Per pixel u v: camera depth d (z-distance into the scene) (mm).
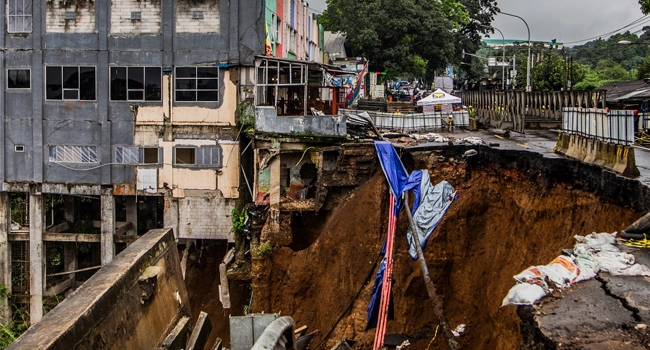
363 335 18859
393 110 38656
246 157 28484
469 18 67312
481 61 83000
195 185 28453
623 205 12234
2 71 28969
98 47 28344
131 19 28156
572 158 15477
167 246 14133
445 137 24641
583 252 8773
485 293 16953
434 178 19562
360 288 19500
